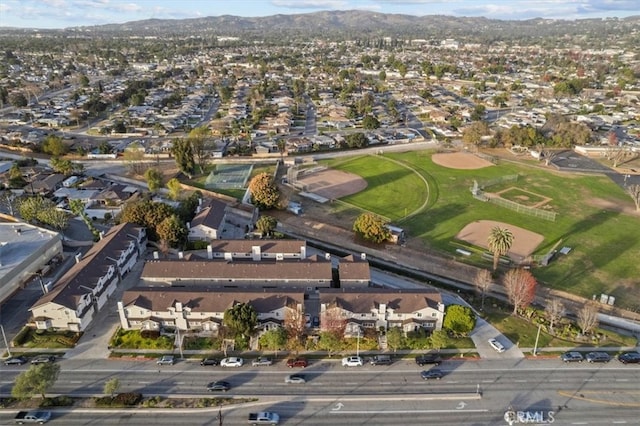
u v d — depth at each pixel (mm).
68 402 82750
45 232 138250
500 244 122875
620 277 127625
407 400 84562
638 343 100812
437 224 159000
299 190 190000
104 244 123625
